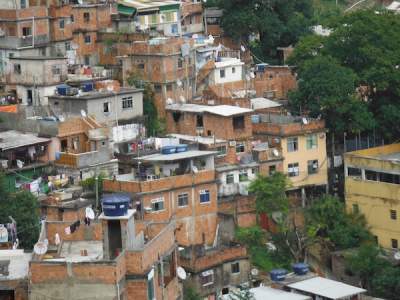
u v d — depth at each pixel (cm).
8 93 15975
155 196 13362
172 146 14138
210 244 13725
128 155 14162
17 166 13788
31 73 15788
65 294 8750
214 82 16938
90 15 17462
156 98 16200
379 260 13700
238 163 14950
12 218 11619
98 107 14962
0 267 9338
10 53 16562
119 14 17925
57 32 17038
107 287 8700
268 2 19212
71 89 15150
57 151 14212
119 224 8969
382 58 16388
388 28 16775
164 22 18525
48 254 9400
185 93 16538
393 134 16462
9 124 14650
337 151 16188
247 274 13088
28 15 16650
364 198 14588
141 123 15325
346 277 13800
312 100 16050
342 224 14400
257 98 16988
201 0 19688
